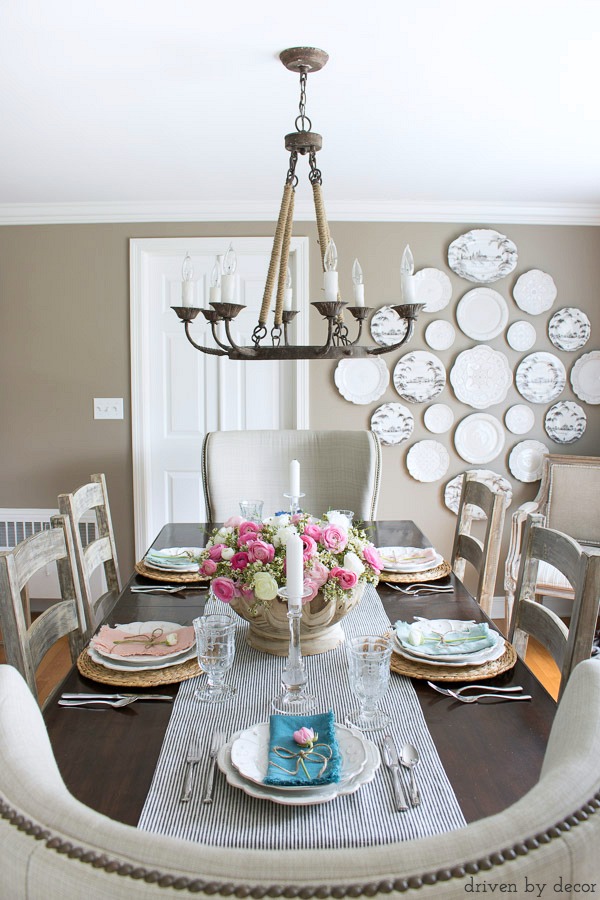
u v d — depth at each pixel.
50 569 4.05
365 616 1.91
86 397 3.99
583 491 3.74
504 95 2.42
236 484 3.23
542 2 1.82
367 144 2.93
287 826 1.04
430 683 1.51
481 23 1.93
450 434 4.03
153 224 3.91
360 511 3.18
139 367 3.96
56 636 1.86
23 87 2.33
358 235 3.91
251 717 1.37
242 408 4.05
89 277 3.93
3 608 1.60
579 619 1.57
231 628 1.47
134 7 1.83
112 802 1.10
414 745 1.27
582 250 3.98
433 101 2.47
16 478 4.03
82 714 1.39
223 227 3.89
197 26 1.94
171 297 4.02
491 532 2.34
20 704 0.75
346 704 1.43
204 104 2.49
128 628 1.74
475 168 3.27
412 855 0.54
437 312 3.97
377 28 1.96
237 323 4.02
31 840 0.56
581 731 0.70
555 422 4.04
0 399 4.00
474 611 1.95
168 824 1.05
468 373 3.98
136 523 4.02
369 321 3.94
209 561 1.67
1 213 3.88
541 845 0.55
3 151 3.00
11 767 0.64
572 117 2.62
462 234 3.93
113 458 4.01
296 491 2.30
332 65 2.18
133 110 2.54
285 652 1.68
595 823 0.57
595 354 4.02
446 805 1.09
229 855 0.54
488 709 1.40
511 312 3.99
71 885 0.54
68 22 1.91
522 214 3.92
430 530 4.07
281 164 3.21
